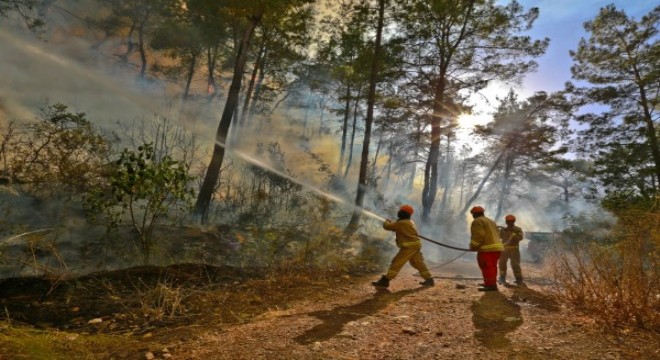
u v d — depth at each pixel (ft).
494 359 10.02
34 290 14.03
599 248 16.02
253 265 22.15
